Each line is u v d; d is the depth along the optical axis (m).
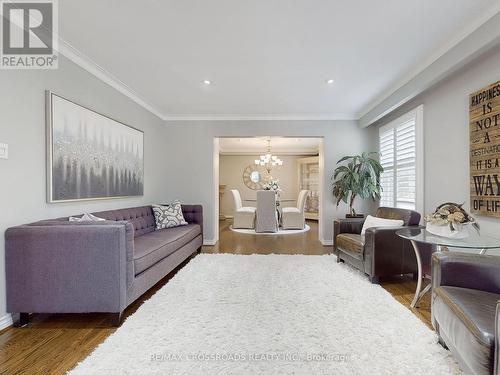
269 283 2.80
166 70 3.05
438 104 3.04
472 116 2.49
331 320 2.04
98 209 3.06
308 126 4.87
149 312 2.17
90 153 2.88
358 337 1.81
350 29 2.26
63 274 1.99
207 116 4.88
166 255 2.90
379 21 2.15
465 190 2.65
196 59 2.79
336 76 3.20
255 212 6.78
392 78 3.26
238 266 3.40
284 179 9.17
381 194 4.42
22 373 1.49
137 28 2.25
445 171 2.93
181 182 4.92
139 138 3.99
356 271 3.21
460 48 2.33
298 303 2.32
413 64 2.90
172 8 2.00
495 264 1.60
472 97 2.49
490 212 2.28
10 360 1.61
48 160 2.33
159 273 2.72
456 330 1.34
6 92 1.99
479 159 2.40
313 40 2.43
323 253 4.21
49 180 2.33
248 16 2.09
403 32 2.30
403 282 2.97
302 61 2.83
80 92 2.77
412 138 3.54
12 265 1.97
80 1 1.92
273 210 6.14
